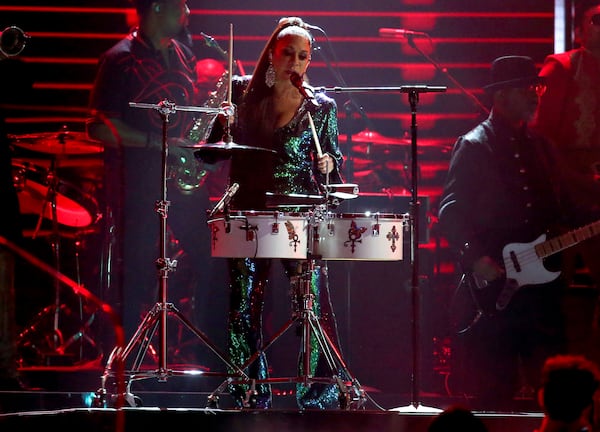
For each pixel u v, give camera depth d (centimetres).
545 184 1877
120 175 2034
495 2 2683
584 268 2066
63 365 2127
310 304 1677
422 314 2109
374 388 2106
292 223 1634
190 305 2170
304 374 1662
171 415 1562
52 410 1583
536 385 1845
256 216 1628
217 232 1653
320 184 1748
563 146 2098
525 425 1590
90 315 2273
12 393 1681
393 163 2447
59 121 2562
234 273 1734
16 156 2447
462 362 1934
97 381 1905
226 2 2639
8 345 1797
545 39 2683
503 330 1847
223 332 2088
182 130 2072
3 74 2484
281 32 1741
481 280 1850
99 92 2048
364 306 2116
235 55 2647
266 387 1728
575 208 1942
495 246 1856
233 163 1745
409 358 2111
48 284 2348
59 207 2264
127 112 2048
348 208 2075
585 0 2295
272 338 1673
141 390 1895
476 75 2700
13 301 1809
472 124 2691
